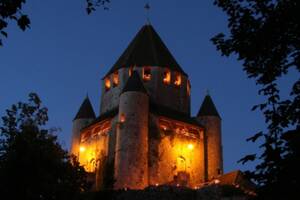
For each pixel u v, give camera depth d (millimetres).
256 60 14820
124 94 55406
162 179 53844
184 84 63188
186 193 46125
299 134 12758
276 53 14383
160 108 59000
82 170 33094
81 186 32719
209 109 61750
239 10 15016
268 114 13969
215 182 49969
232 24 15070
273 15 14320
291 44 14164
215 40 15281
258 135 13539
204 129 60312
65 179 31562
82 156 59031
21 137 29844
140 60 62438
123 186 50344
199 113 61938
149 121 56125
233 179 47656
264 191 12680
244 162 13250
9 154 29062
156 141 55312
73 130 63938
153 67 61812
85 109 65312
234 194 43906
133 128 53281
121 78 61531
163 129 56750
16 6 12516
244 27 14852
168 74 62469
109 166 53688
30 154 29219
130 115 53969
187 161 56719
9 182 28344
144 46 65125
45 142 31328
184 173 55531
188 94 63781
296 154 12586
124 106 54719
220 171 58406
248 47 14695
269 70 14617
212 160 58594
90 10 14641
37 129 32219
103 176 53594
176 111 60875
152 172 53500
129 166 51312
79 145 61969
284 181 12469
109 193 46219
